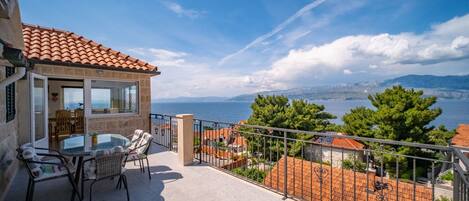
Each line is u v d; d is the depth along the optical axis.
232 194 3.29
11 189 3.41
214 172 4.21
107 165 2.90
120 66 6.34
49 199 3.09
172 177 3.95
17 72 3.10
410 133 14.11
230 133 4.83
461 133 16.23
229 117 88.00
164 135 6.56
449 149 1.94
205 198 3.15
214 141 4.79
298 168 7.04
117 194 3.25
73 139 3.88
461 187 1.75
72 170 3.12
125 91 6.79
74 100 8.72
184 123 4.60
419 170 13.30
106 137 4.11
